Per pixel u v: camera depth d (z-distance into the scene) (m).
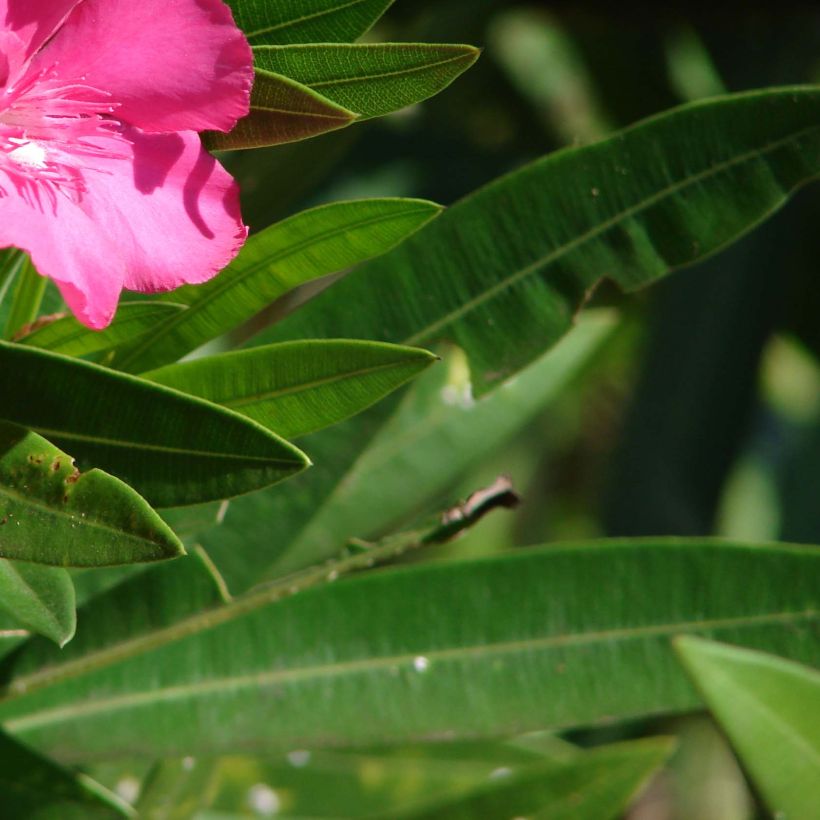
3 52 0.63
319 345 0.64
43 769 0.68
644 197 0.68
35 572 0.63
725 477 0.80
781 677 0.66
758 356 0.80
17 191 0.63
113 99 0.64
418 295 0.68
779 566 0.69
